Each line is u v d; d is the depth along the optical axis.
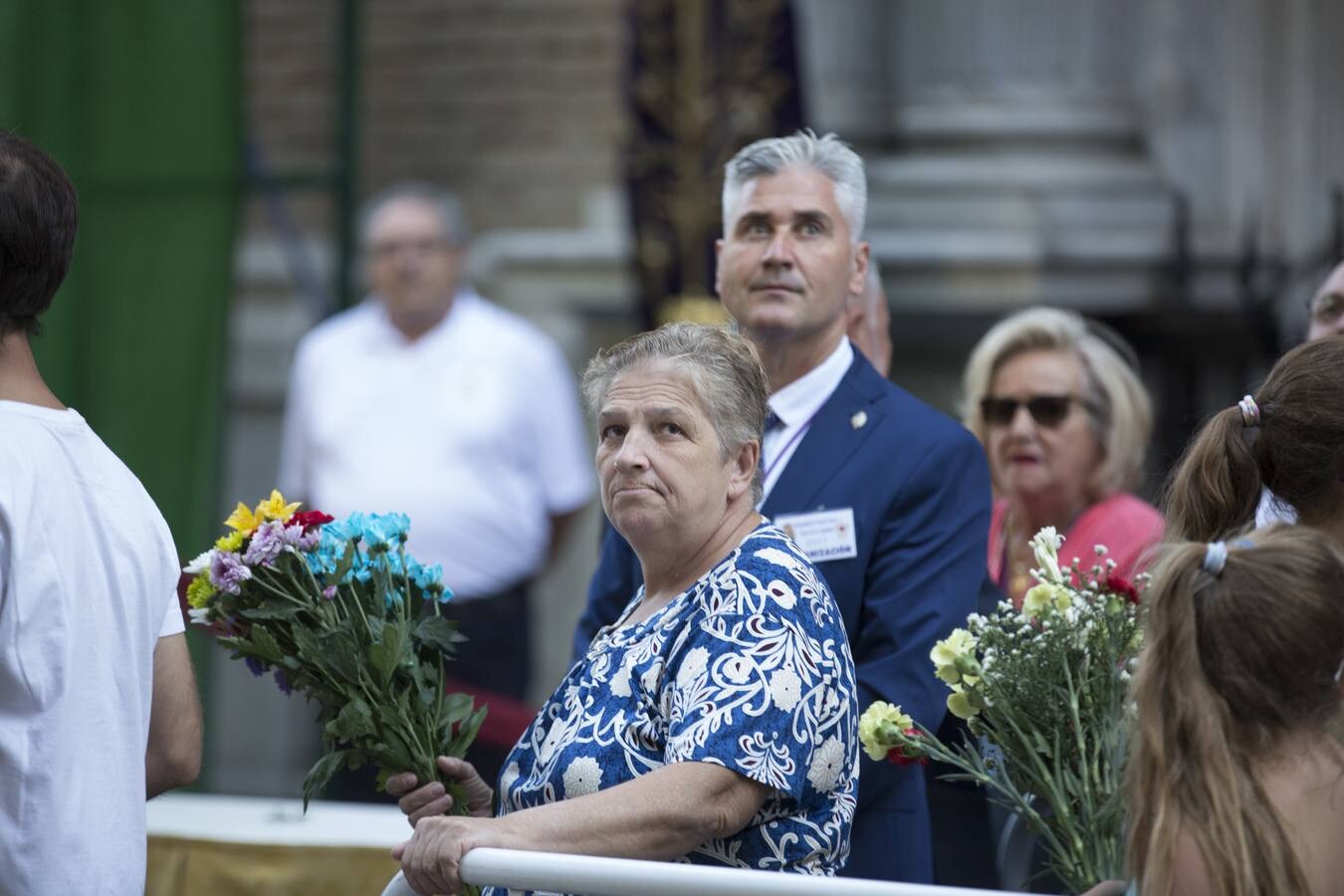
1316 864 6.53
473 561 19.19
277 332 25.03
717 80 21.22
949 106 25.23
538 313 25.03
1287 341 13.27
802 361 10.62
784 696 7.41
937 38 25.27
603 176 25.00
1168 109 24.56
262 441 25.08
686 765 7.28
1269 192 24.06
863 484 10.12
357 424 19.72
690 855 7.62
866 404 10.45
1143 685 6.83
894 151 25.31
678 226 21.27
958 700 8.22
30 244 8.00
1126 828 7.21
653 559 8.12
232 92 20.09
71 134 19.98
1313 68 23.91
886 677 9.59
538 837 7.26
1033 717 8.09
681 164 21.28
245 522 8.70
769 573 7.74
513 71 25.27
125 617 7.97
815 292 10.44
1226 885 6.41
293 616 8.52
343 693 8.58
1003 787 8.20
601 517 11.02
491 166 25.30
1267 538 6.96
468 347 19.75
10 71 19.73
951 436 10.24
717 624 7.62
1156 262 24.27
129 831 7.88
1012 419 13.32
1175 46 24.59
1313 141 23.91
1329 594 6.68
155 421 19.72
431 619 8.82
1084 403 13.23
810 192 10.55
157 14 20.05
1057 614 8.04
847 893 6.88
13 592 7.54
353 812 12.29
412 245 19.67
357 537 8.70
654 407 8.01
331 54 25.05
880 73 25.31
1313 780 6.62
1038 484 13.24
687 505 7.96
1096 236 24.45
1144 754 6.74
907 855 9.68
